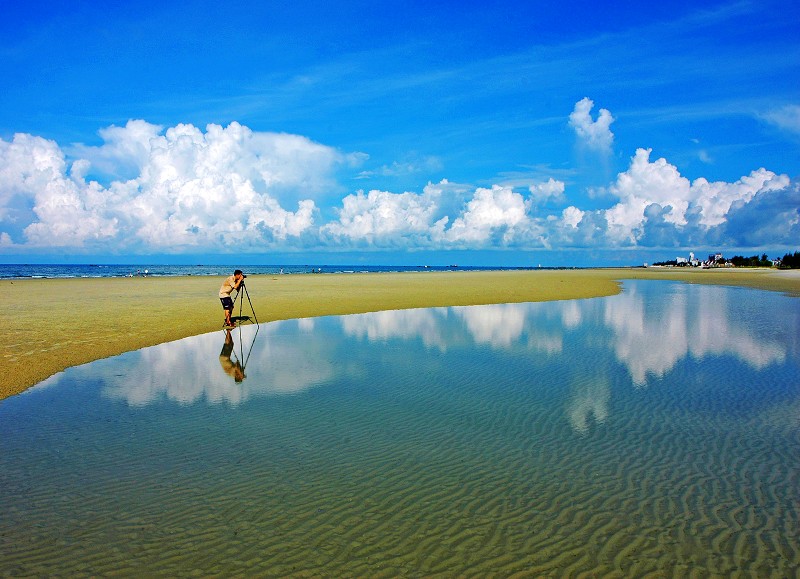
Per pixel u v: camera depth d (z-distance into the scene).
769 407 12.09
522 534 6.84
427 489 8.08
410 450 9.59
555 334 22.08
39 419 11.09
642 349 18.81
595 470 8.77
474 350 18.56
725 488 8.12
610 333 22.39
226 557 6.28
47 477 8.42
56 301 33.81
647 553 6.39
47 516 7.23
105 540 6.64
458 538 6.73
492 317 27.77
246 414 11.50
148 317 25.73
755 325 24.83
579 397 12.84
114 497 7.78
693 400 12.59
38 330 21.23
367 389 13.51
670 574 5.97
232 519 7.17
